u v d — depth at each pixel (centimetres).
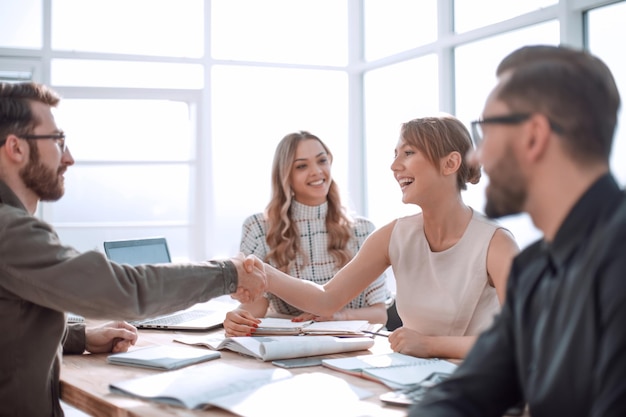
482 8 423
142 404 124
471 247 186
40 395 145
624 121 302
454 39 440
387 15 510
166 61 486
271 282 200
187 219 492
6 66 454
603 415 74
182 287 151
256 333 195
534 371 90
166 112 484
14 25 459
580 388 80
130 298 140
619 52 331
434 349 164
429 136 183
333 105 538
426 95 479
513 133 87
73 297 137
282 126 515
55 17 466
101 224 475
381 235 208
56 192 160
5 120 149
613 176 85
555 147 84
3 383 142
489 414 103
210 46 495
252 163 504
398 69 505
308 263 299
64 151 163
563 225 84
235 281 164
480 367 104
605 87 85
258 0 509
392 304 301
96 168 471
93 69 475
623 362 74
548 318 86
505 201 90
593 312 78
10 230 138
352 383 138
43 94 156
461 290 185
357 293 211
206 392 125
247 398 122
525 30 395
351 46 538
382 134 526
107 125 472
